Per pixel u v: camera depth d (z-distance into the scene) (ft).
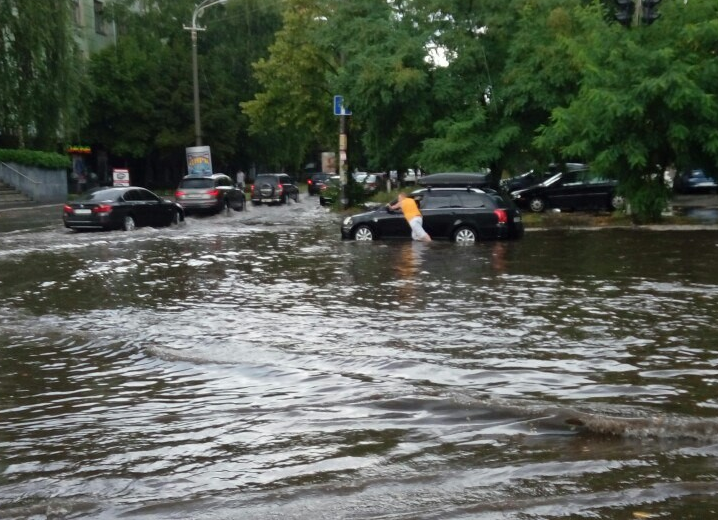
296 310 38.45
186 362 28.66
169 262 59.16
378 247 66.95
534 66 94.79
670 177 128.26
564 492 16.65
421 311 37.52
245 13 200.23
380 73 98.17
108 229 87.15
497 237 69.72
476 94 99.30
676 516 15.35
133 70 181.78
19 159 145.48
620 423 20.67
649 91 76.95
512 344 30.35
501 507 15.89
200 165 143.43
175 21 196.75
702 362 27.27
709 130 78.13
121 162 203.41
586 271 50.31
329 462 18.84
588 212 104.27
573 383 24.97
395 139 108.17
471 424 21.61
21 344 32.09
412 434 20.83
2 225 98.17
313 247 68.44
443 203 70.33
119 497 17.07
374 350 29.71
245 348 30.35
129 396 24.77
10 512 16.35
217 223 100.22
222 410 23.15
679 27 80.48
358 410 22.88
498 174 101.19
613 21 94.07
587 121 81.25
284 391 24.88
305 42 132.46
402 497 16.58
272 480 17.81
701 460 18.52
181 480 17.95
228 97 192.85
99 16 193.77
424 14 103.14
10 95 136.98
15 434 21.35
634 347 29.55
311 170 301.02
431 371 26.66
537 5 96.58
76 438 20.94
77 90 144.46
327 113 140.46
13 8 136.87
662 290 42.29
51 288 46.68
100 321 36.42
